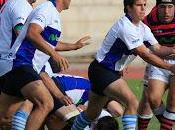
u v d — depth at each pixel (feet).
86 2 250.37
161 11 94.79
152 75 95.20
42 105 80.53
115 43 83.20
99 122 81.51
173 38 95.55
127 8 83.15
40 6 82.64
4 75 82.84
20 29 86.69
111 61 83.82
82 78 95.40
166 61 92.89
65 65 80.33
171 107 94.12
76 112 89.45
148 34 88.28
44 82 86.43
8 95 84.38
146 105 95.91
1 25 88.28
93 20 250.78
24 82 81.15
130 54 83.76
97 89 84.38
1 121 87.10
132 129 82.38
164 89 95.45
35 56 83.05
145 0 83.15
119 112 92.94
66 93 93.40
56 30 82.64
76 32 249.34
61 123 89.20
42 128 89.20
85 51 222.69
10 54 82.94
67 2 84.02
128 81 177.88
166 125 94.73
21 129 82.89
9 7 88.38
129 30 82.07
